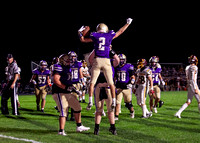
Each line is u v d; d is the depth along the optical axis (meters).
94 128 5.94
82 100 12.93
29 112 9.05
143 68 7.95
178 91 23.34
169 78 24.92
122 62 7.50
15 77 8.07
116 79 7.55
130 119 7.59
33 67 20.80
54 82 5.19
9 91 8.21
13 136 5.07
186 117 8.02
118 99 7.49
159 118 7.81
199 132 5.75
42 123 6.79
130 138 5.11
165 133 5.62
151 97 8.82
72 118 7.31
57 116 8.19
